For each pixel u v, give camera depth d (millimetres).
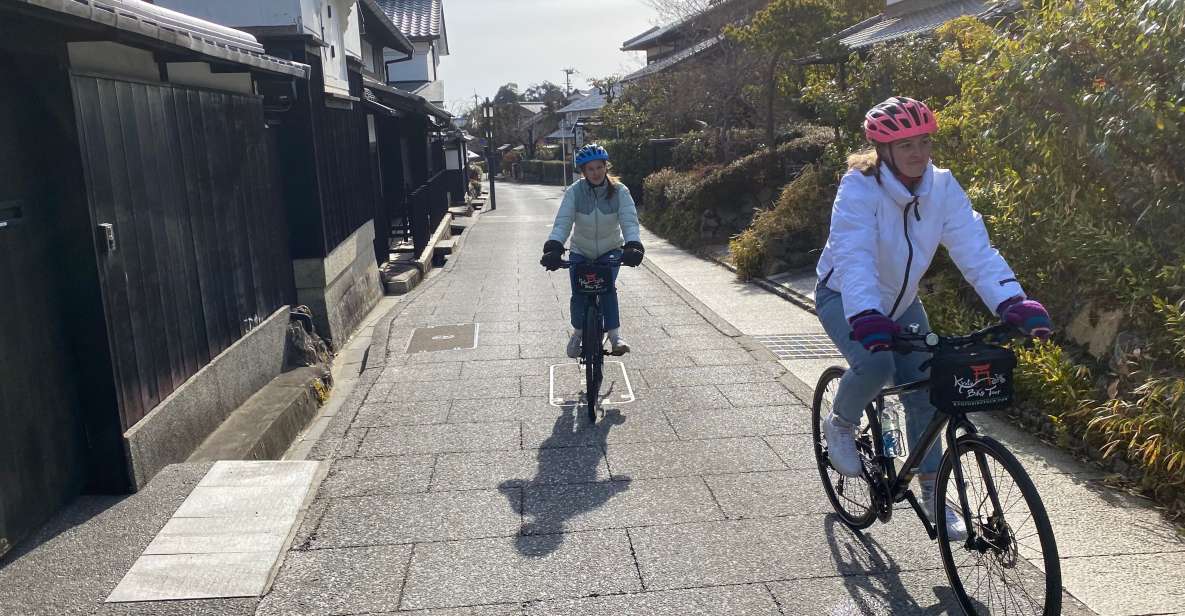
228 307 6449
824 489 4375
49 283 4188
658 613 3264
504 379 6844
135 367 4676
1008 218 5949
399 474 4789
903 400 3543
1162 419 4059
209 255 6148
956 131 7227
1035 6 5898
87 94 4395
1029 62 5379
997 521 2883
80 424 4363
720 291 11102
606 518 4121
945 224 3264
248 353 6621
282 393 6668
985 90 6254
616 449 5098
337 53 11719
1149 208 4898
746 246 12016
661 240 18375
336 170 10234
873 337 2898
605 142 29391
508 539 3924
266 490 4457
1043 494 4176
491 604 3359
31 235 4055
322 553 3820
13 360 3854
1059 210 5539
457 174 30000
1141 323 4785
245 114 7301
